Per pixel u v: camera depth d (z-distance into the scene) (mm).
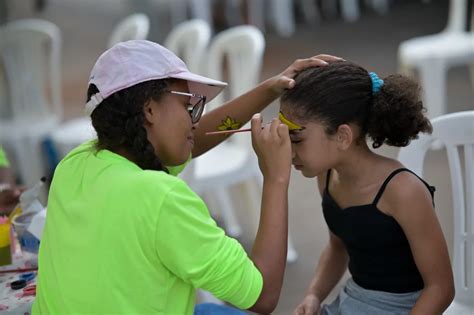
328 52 10500
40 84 6559
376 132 2275
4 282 2494
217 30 12812
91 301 1896
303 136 2252
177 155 2059
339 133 2238
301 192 6070
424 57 6223
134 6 11445
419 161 2783
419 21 11922
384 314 2355
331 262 2734
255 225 5031
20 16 12672
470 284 2684
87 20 14578
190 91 2162
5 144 6168
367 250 2373
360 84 2238
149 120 1977
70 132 5844
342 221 2404
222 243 1938
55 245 1992
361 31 11758
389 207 2270
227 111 2672
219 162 4680
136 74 1941
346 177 2365
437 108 6281
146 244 1860
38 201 2803
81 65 11164
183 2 12578
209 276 1896
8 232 2588
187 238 1870
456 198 2723
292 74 2518
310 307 2582
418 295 2361
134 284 1882
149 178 1896
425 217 2219
